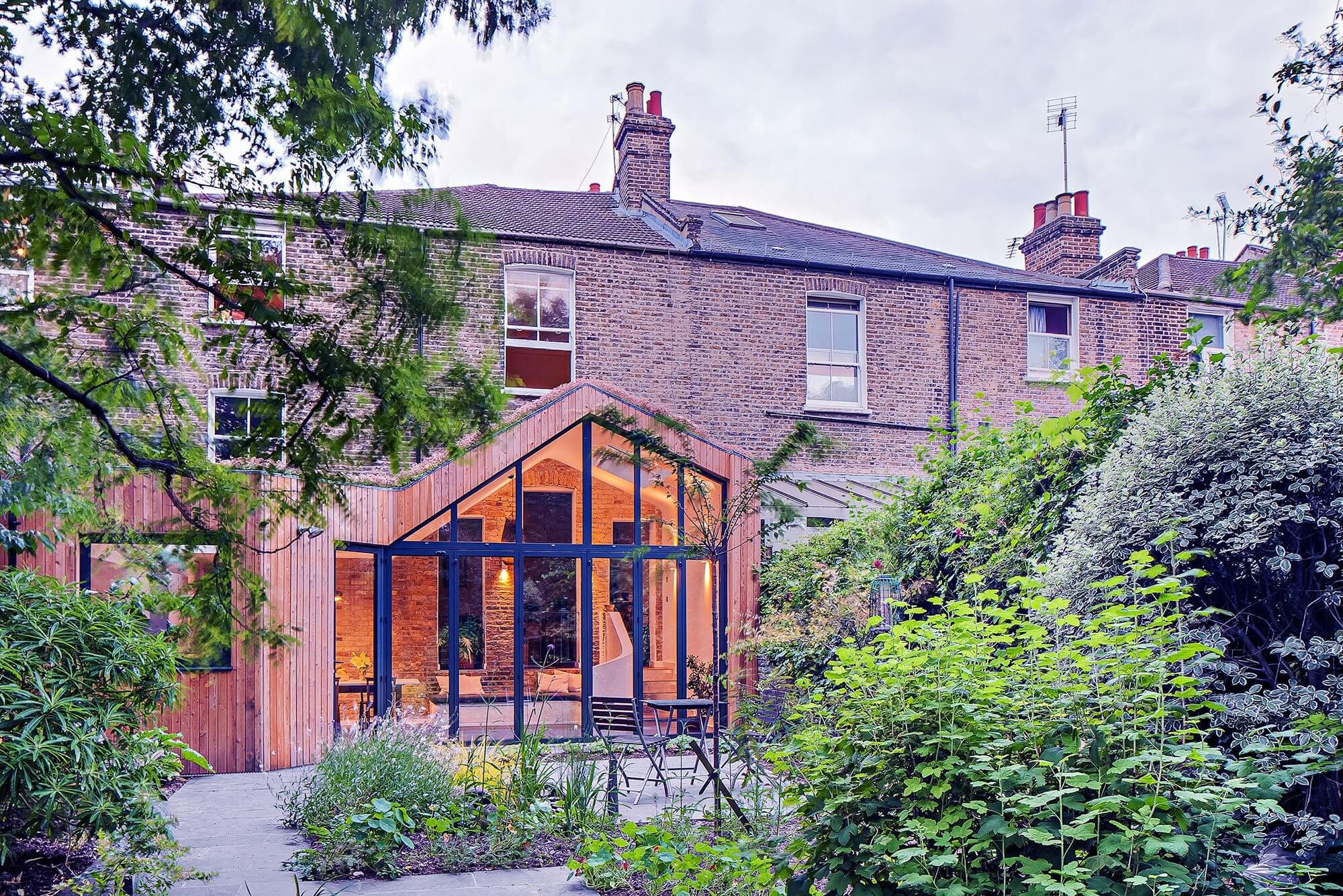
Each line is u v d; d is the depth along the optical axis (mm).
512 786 7879
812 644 10164
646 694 13570
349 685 12438
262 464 4816
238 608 5695
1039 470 8375
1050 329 18406
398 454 4719
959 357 17516
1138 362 18391
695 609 13789
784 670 10102
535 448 13047
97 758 5684
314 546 11039
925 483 11070
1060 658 4477
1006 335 17844
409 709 10555
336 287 4574
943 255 21078
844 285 17047
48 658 5816
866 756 4406
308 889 6043
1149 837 3562
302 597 10883
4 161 3947
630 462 9125
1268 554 5441
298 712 10836
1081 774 3756
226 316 4512
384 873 6379
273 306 4359
